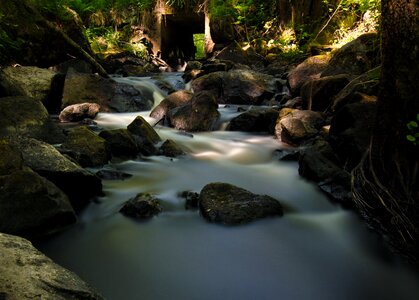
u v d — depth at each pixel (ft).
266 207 11.20
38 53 26.23
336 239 10.50
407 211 9.34
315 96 20.43
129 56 43.65
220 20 44.29
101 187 12.31
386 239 10.22
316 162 13.70
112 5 49.67
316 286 8.66
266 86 27.43
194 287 8.41
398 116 9.44
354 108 14.16
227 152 17.49
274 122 20.20
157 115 22.95
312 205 12.36
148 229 10.64
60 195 10.36
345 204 11.88
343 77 19.97
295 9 38.17
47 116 16.30
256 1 43.80
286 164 15.83
